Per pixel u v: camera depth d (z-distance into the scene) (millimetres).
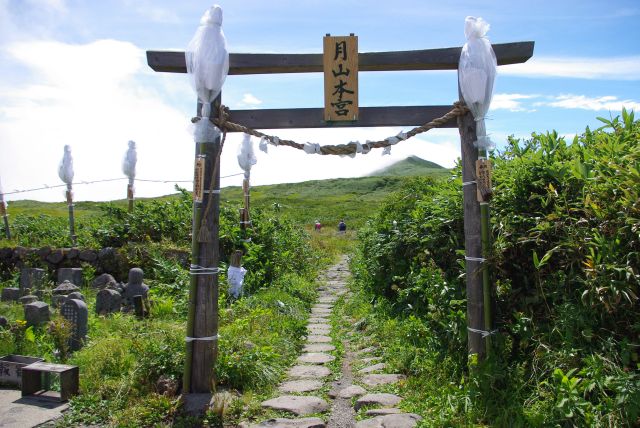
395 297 8203
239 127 4883
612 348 4039
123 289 8766
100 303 7977
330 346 7000
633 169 4184
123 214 11812
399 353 6023
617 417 3600
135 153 11938
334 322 8562
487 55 4676
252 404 4773
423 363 5469
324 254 18469
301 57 5000
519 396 4227
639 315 4098
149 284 9477
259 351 5684
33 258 10750
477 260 4812
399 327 6887
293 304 9133
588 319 4285
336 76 4914
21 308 7730
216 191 4906
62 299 7715
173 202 12227
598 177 4566
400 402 4789
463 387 4664
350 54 4902
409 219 8352
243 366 5281
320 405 4871
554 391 3994
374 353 6477
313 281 12703
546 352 4371
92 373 5250
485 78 4633
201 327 4840
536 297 4812
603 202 4523
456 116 4906
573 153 5293
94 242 11102
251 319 7016
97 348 5738
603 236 4301
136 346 5660
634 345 3947
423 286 6598
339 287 12406
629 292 3994
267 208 19062
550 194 4957
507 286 5012
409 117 4980
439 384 4988
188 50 4742
